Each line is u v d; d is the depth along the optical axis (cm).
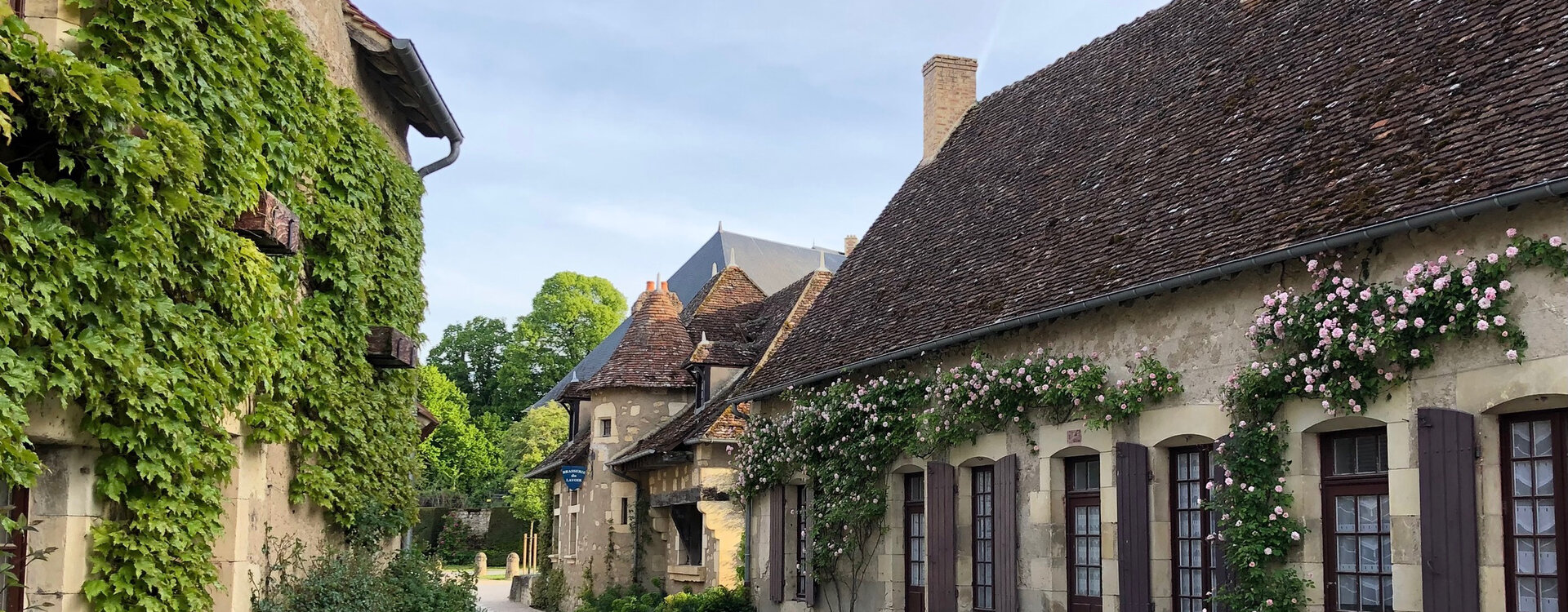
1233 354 937
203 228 680
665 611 1872
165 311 656
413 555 1251
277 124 867
